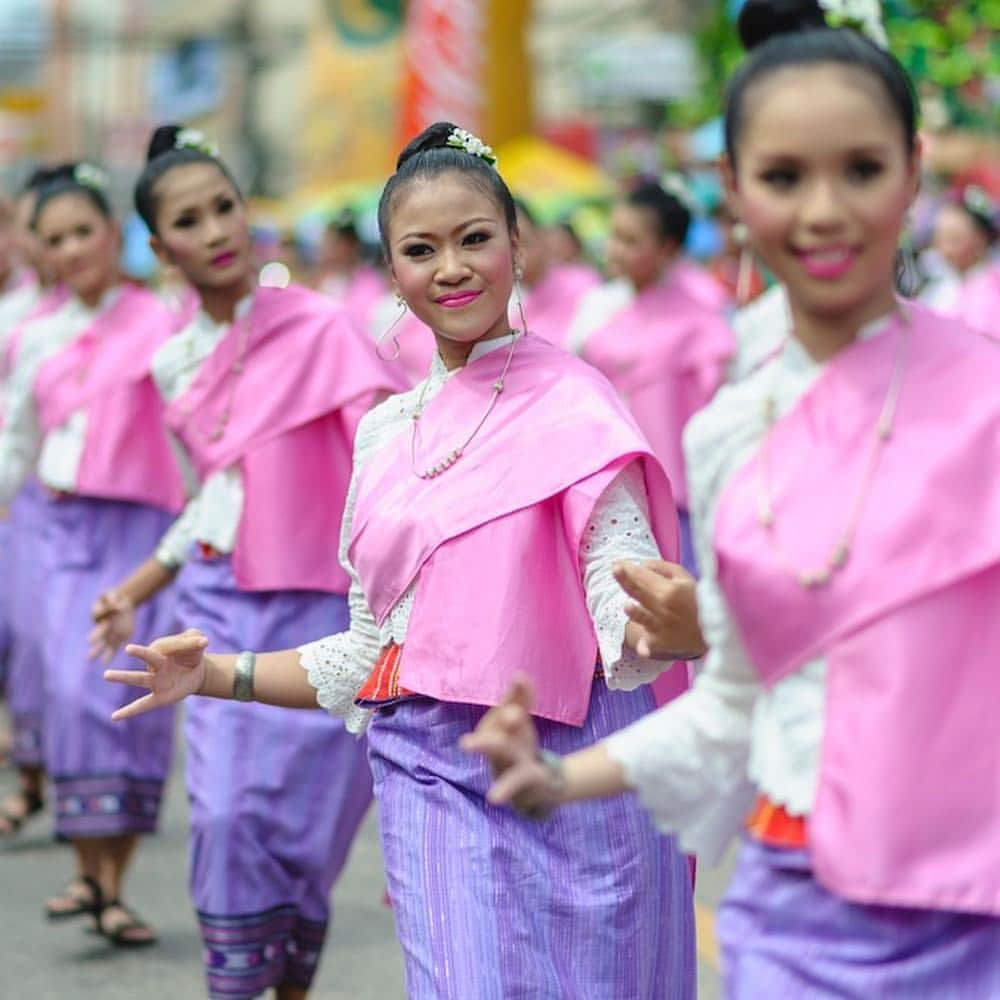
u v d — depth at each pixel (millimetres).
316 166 66750
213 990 9805
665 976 7363
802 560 5234
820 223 5086
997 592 5164
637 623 6133
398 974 11531
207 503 10148
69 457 12922
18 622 14938
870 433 5246
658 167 37000
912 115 5164
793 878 5383
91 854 12477
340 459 10125
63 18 81375
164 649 7473
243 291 10219
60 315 13406
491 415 7395
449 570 7254
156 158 10258
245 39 83500
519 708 5406
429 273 7359
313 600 10055
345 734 9898
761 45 5305
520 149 41375
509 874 7137
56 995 11281
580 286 21781
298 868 9859
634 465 7219
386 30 65625
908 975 5242
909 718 5137
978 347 5309
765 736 5410
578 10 65125
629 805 7223
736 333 12234
